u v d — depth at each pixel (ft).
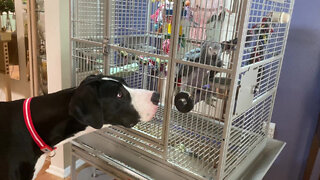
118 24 4.46
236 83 3.19
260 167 4.45
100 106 3.58
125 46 4.43
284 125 5.85
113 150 4.54
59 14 5.77
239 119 4.15
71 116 3.81
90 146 4.87
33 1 6.66
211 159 3.75
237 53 3.08
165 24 3.88
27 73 8.22
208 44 3.39
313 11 5.15
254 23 3.38
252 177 4.13
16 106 3.90
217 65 3.43
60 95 3.89
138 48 4.53
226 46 3.33
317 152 4.83
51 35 6.00
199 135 3.76
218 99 3.43
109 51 4.28
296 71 5.51
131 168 4.30
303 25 5.27
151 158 4.08
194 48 3.53
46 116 3.82
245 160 4.22
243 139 4.15
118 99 3.68
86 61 4.77
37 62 7.13
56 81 6.23
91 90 3.55
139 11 4.66
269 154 4.89
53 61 6.14
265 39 3.74
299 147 5.78
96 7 4.70
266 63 4.17
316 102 5.43
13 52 8.26
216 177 3.51
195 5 3.42
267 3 3.90
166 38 3.88
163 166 3.97
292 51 5.47
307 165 5.47
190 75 3.61
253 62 3.69
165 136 3.86
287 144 5.90
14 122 3.79
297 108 5.65
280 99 5.78
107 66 4.34
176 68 3.68
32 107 3.87
